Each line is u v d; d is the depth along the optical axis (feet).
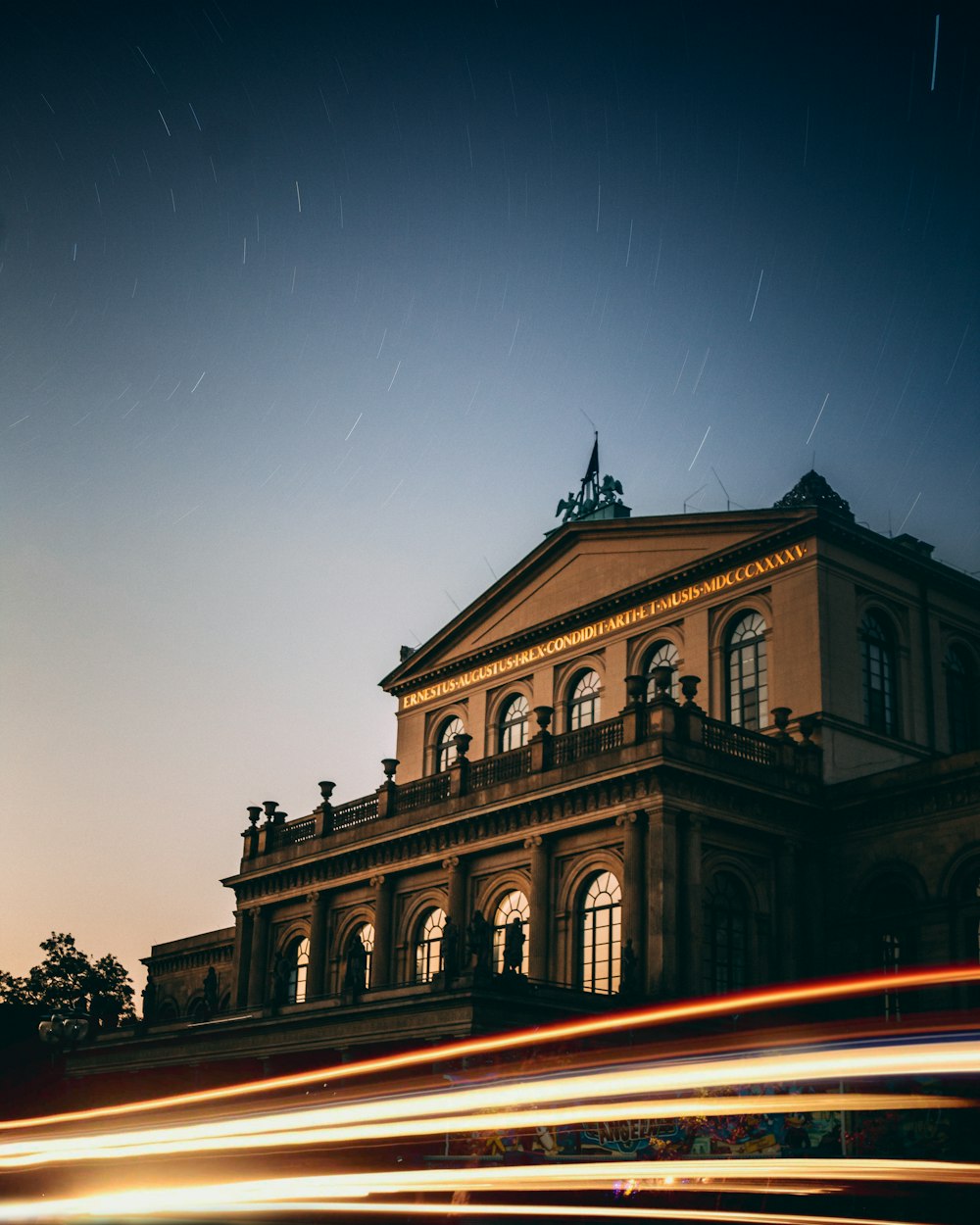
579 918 155.12
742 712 166.81
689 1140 98.53
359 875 182.80
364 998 148.66
